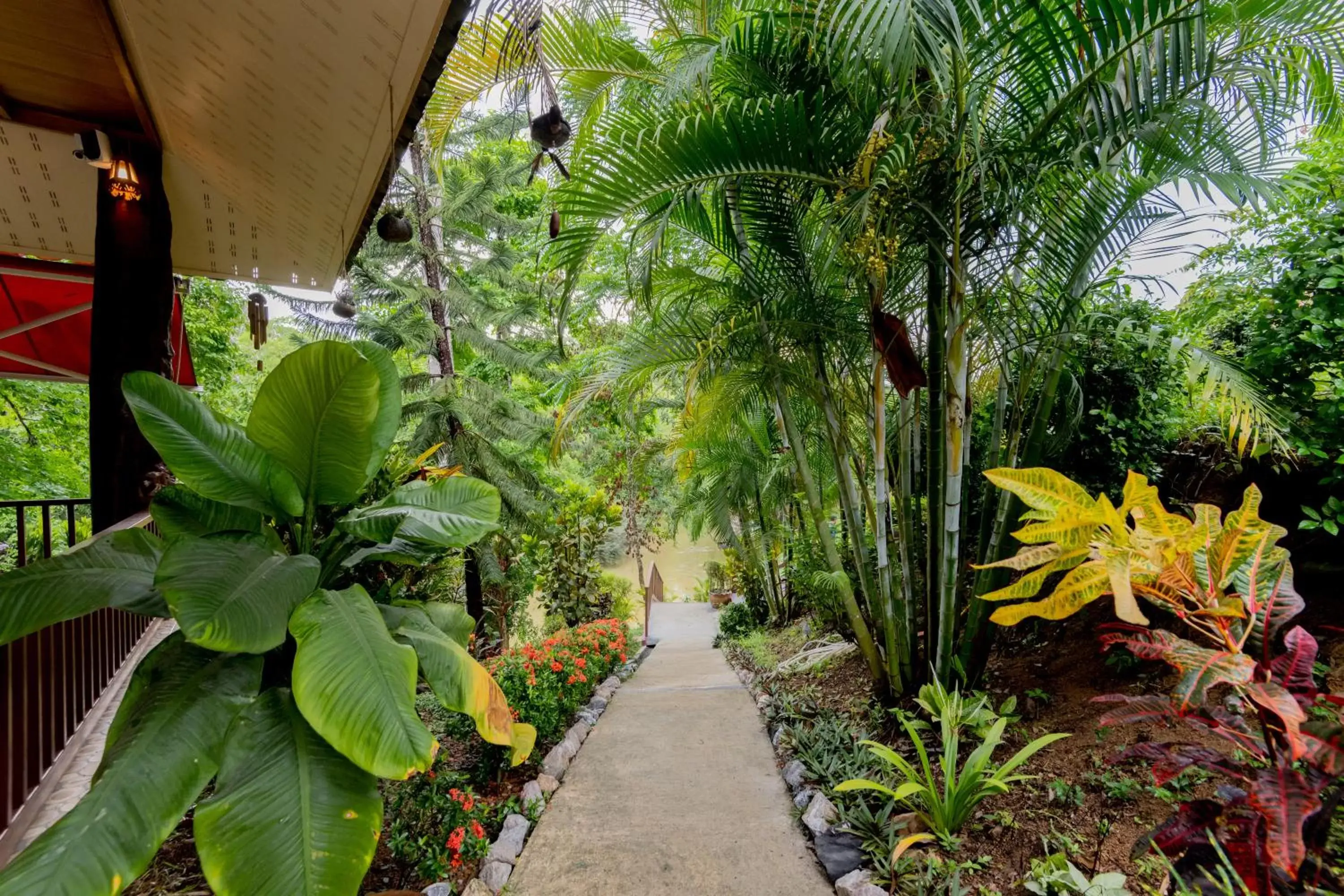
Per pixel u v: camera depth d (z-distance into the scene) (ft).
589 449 36.96
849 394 10.62
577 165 8.44
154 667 4.30
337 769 3.88
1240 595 4.07
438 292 21.11
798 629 19.74
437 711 11.39
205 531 4.69
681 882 6.81
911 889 6.03
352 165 8.39
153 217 9.48
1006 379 8.91
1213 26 7.31
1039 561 4.00
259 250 12.73
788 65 8.76
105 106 8.87
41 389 23.81
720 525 23.71
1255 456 7.25
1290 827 3.18
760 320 9.95
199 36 6.59
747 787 9.09
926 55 6.46
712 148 8.04
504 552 22.35
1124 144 7.64
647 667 19.33
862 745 9.14
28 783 5.74
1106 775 6.73
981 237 8.53
